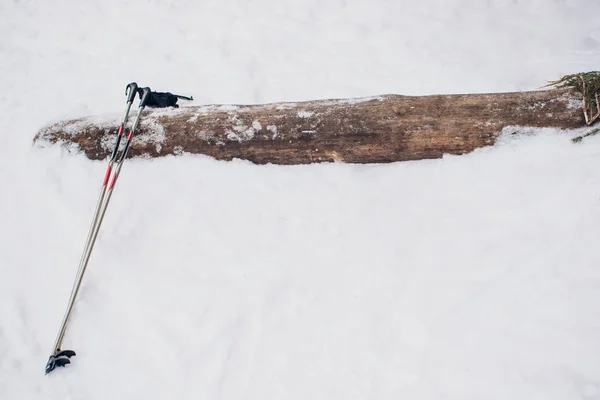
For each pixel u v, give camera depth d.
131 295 3.00
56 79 4.61
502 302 2.78
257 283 3.00
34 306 3.03
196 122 3.47
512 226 3.06
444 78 4.47
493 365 2.58
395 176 3.42
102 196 3.06
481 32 4.96
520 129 3.31
